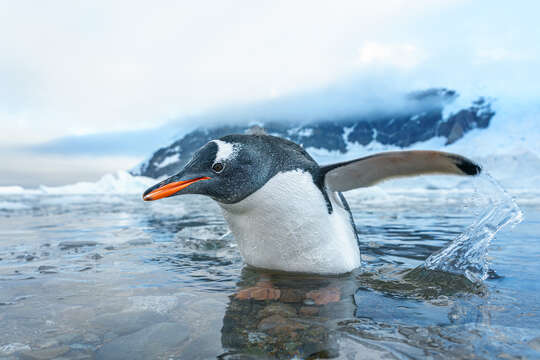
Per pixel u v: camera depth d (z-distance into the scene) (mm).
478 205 517
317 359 208
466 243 477
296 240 409
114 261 505
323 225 413
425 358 207
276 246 417
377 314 286
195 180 397
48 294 347
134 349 224
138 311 296
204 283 386
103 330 257
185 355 215
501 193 509
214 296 338
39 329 259
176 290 359
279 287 368
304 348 223
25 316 285
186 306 308
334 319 275
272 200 399
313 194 409
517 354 212
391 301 321
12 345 230
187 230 823
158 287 370
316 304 313
